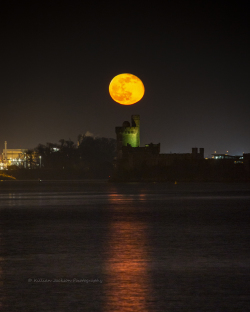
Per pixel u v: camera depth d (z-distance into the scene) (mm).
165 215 154375
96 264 73688
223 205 197000
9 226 124938
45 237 103562
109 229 117312
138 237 103062
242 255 81188
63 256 80500
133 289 59219
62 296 56312
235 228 119062
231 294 56812
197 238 101500
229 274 66750
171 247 89562
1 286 60750
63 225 126625
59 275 66375
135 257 79500
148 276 65750
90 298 55469
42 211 171000
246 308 51531
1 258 78875
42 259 77875
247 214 157250
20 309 51438
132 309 51406
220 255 81250
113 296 56250
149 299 55000
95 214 158500
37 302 53938
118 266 72125
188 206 192250
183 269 70000
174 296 56125
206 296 56031
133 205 198500
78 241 97438
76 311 50719
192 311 50656
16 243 95062
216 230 115250
